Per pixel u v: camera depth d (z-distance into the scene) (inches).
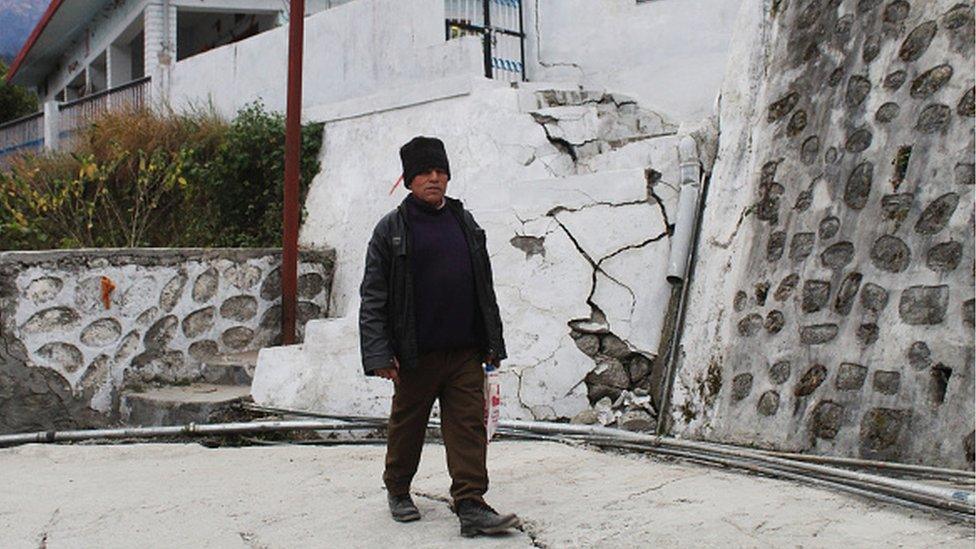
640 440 252.4
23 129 723.4
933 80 235.6
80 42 925.2
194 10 708.0
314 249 425.4
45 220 447.2
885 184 237.0
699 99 406.9
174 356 381.1
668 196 310.3
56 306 357.1
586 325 297.6
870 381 221.9
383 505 208.5
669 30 418.3
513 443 269.7
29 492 234.7
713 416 255.8
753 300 258.4
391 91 420.5
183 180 445.1
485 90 388.2
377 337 181.2
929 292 218.1
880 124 243.9
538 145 368.5
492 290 190.1
